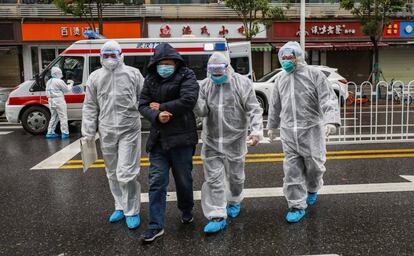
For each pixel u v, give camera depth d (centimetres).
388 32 2161
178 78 408
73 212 501
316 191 500
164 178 418
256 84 1388
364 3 1769
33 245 414
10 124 1332
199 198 546
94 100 459
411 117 1285
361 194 546
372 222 454
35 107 1092
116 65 445
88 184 618
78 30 2044
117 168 448
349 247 396
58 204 531
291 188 461
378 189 565
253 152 819
